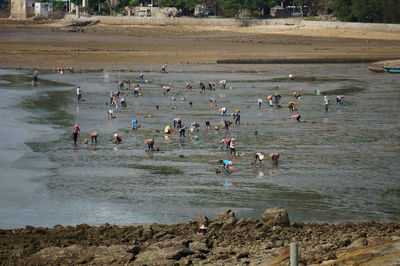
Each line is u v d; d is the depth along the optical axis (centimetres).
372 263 7944
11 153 19550
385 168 18438
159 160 19262
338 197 15450
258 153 18950
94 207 14412
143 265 9156
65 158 19288
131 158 19500
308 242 10419
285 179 17062
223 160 18112
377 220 13675
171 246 10150
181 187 16175
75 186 16138
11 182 16312
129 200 15000
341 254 8888
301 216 13900
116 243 10750
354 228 12044
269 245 10181
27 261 9612
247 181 16812
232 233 11312
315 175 17525
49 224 13125
